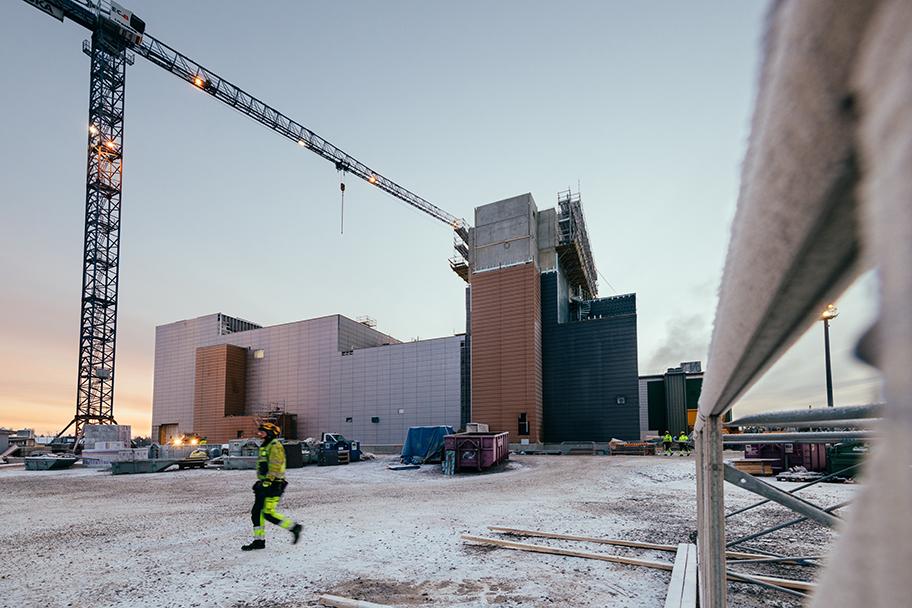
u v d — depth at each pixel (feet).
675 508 34.30
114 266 169.99
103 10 162.71
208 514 33.99
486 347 121.49
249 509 36.22
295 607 16.20
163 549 23.77
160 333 222.89
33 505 39.75
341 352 165.99
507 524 28.50
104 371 163.32
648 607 15.67
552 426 118.01
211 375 181.06
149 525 29.94
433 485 52.70
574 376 118.21
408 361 152.76
